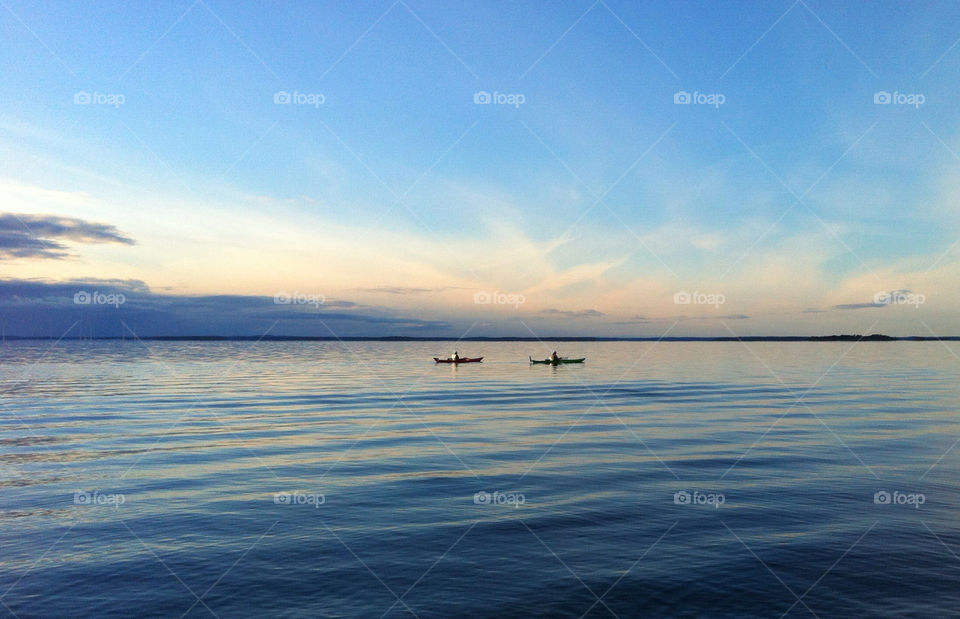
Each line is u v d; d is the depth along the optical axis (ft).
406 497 50.93
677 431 82.07
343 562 37.32
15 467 62.03
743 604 31.68
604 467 61.31
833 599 32.19
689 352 405.80
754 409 104.32
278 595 33.01
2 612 31.27
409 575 35.42
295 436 79.66
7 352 408.05
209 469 61.11
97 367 241.14
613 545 39.83
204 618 30.55
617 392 135.95
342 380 177.47
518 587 33.78
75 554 38.73
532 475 58.13
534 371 213.87
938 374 191.52
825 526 43.16
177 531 42.80
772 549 38.91
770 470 59.47
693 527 43.14
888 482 54.75
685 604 31.78
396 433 81.66
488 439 76.89
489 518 45.34
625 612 30.94
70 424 90.33
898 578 34.55
